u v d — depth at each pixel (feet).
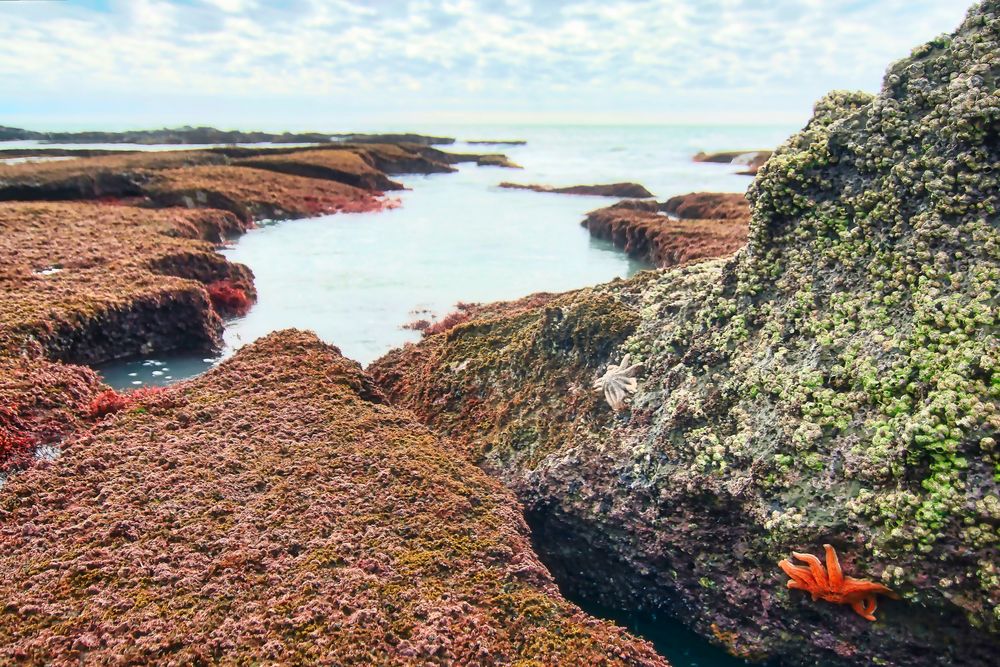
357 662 3.09
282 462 4.61
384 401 5.88
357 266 13.06
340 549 3.80
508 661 3.17
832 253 4.14
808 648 3.57
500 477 4.87
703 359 4.43
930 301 3.50
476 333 6.34
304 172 25.40
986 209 3.53
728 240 11.80
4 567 3.66
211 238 14.90
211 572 3.61
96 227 12.59
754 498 3.68
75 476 4.46
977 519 2.96
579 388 5.05
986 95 3.57
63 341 7.30
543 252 14.46
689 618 4.09
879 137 4.06
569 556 4.59
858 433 3.48
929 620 3.14
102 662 3.05
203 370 7.84
